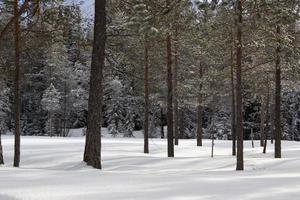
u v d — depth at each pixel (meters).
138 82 33.62
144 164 23.27
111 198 8.05
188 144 42.09
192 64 39.47
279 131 27.78
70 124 71.25
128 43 22.20
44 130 69.81
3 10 20.25
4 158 24.97
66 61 62.59
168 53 28.44
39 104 69.38
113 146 33.69
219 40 23.80
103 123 73.94
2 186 9.31
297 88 36.62
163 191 8.91
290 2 15.70
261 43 20.27
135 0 14.05
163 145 37.16
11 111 67.25
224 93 37.47
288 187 9.72
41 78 69.25
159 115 63.78
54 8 20.30
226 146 40.31
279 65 25.53
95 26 16.36
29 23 20.59
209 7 14.95
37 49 21.95
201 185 9.90
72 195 8.31
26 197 8.10
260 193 8.79
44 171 12.61
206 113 69.38
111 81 61.00
